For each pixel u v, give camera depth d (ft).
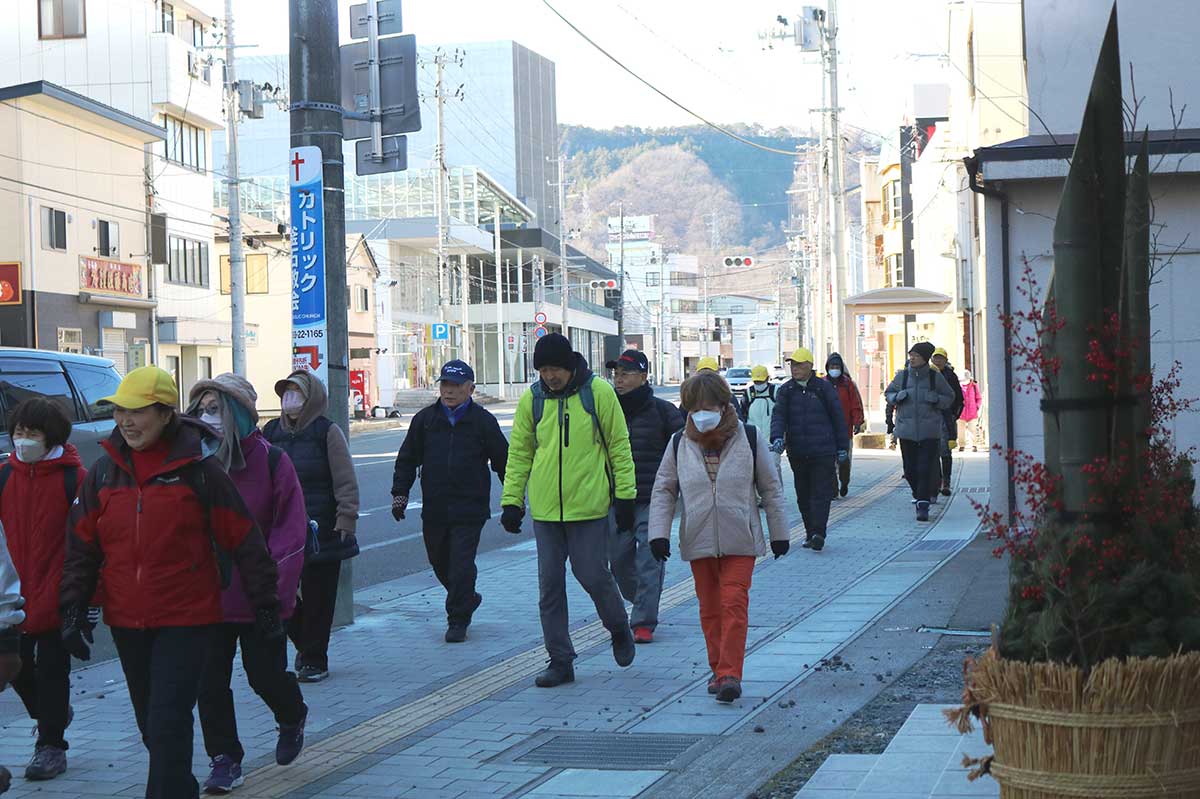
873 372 176.24
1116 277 15.75
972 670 16.02
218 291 209.05
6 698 30.14
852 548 51.52
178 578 19.24
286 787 22.62
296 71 38.04
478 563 52.16
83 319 147.95
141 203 161.68
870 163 268.41
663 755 24.14
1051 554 15.52
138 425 19.04
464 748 24.98
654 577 35.32
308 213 37.86
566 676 30.32
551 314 333.01
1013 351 16.70
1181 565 15.52
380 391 245.86
